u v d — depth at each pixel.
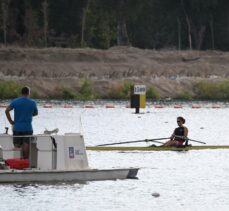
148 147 121.44
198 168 102.19
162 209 76.25
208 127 176.12
